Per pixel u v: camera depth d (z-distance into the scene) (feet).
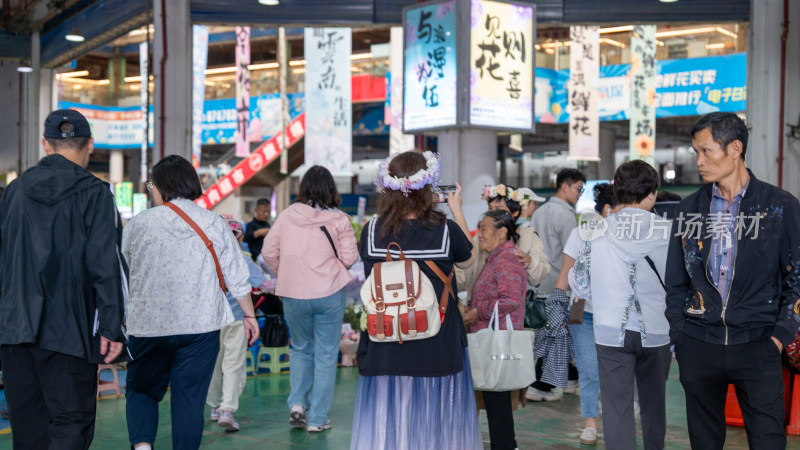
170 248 10.17
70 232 8.51
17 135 52.29
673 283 8.90
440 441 9.14
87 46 44.24
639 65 56.44
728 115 8.48
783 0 27.86
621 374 10.48
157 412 10.75
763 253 8.17
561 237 17.16
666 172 81.66
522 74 27.63
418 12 27.73
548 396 18.26
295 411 15.11
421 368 8.99
